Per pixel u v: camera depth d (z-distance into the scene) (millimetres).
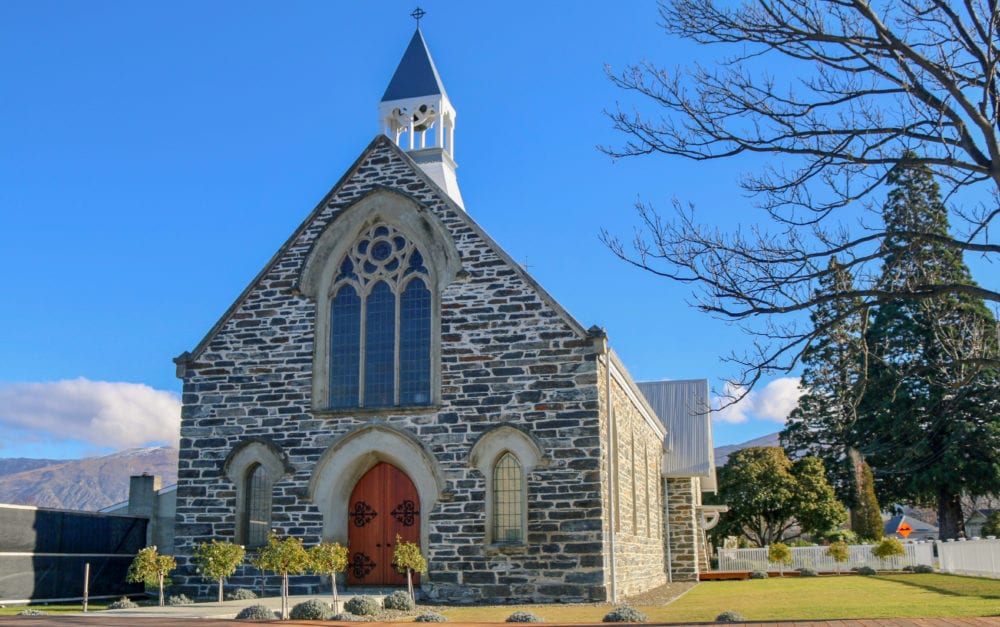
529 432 24297
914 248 14570
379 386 26031
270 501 26047
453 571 24156
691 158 15250
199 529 26188
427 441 25000
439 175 30875
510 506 24438
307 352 26594
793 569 47812
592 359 24375
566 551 23547
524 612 18672
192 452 26703
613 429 26750
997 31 13398
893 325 41469
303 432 26047
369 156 27484
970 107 13398
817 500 57844
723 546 62969
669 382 45938
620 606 22422
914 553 46375
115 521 28859
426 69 31891
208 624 16672
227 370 27031
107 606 25359
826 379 20594
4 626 15781
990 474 50500
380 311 26516
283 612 18484
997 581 30188
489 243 25781
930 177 17906
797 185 15047
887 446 44031
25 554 24750
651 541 34656
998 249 13719
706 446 41938
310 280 27016
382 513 25984
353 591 24719
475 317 25422
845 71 14633
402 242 26781
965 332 16859
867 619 15195
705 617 19250
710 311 15016
